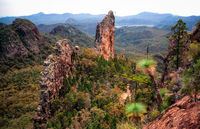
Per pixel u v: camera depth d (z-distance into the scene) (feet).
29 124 202.18
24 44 617.62
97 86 176.96
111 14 375.45
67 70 198.08
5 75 437.99
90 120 109.81
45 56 627.46
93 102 143.02
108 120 97.04
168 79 46.06
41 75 156.66
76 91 167.02
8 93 321.52
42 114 140.67
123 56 374.43
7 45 547.08
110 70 219.61
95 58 258.16
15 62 532.73
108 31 356.59
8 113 245.04
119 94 150.00
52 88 156.76
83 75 213.66
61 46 201.05
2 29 623.77
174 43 76.33
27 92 331.16
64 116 127.13
